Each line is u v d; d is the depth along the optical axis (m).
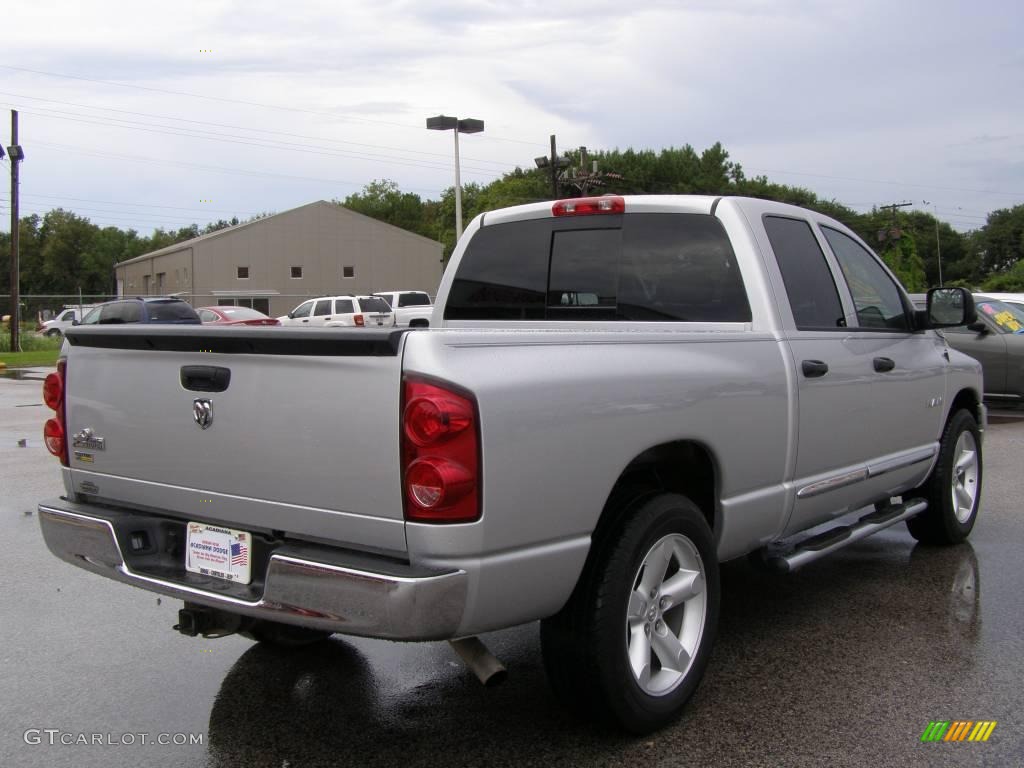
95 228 93.06
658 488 3.64
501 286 5.11
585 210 4.80
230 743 3.53
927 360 5.56
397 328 2.97
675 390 3.57
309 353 3.01
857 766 3.29
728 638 4.57
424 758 3.39
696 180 70.00
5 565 5.93
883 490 5.23
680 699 3.61
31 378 23.14
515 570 2.98
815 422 4.39
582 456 3.18
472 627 2.93
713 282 4.41
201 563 3.39
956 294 5.24
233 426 3.22
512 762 3.35
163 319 24.64
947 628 4.68
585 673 3.31
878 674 4.11
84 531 3.62
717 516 3.91
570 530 3.16
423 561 2.85
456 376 2.84
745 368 3.96
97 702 3.91
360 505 2.95
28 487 8.47
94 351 3.68
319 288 58.34
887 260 79.12
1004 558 5.96
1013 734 3.54
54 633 4.72
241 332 3.11
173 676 4.18
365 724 3.68
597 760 3.36
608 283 4.74
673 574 3.72
